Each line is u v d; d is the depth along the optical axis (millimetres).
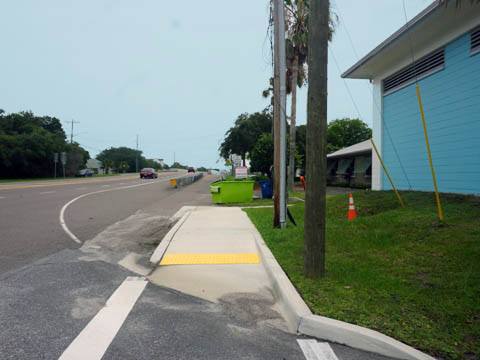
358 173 24250
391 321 3584
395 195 10805
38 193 20391
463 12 9227
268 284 5168
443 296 4117
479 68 9125
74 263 6039
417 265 5242
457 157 9930
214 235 8492
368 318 3643
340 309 3861
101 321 3760
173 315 3982
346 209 10352
